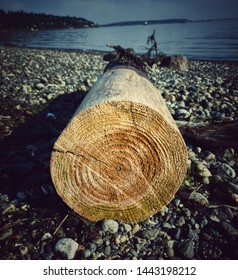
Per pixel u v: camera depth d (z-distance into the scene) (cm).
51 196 75
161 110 61
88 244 61
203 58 423
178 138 56
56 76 213
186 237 64
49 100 156
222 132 97
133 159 58
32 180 81
